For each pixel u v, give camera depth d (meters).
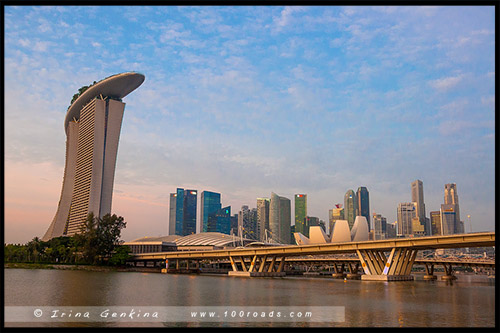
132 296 74.75
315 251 150.38
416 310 58.38
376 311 57.00
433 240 119.25
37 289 84.50
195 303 64.94
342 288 102.88
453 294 85.75
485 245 115.44
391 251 134.75
